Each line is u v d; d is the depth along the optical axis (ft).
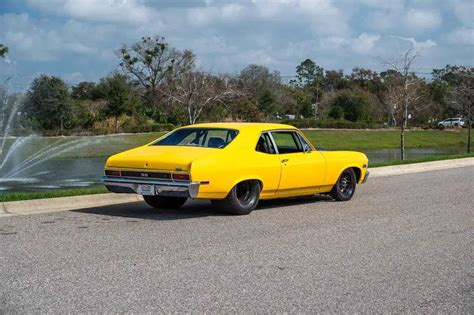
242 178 31.76
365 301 18.12
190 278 20.10
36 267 21.16
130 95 186.19
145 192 30.76
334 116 239.50
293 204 37.52
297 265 22.06
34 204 34.22
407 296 18.71
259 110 207.31
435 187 47.55
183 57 222.89
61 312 16.62
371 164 64.34
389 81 196.95
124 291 18.54
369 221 31.50
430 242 26.48
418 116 232.53
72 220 30.53
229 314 16.74
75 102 177.88
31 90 164.35
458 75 185.06
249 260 22.63
